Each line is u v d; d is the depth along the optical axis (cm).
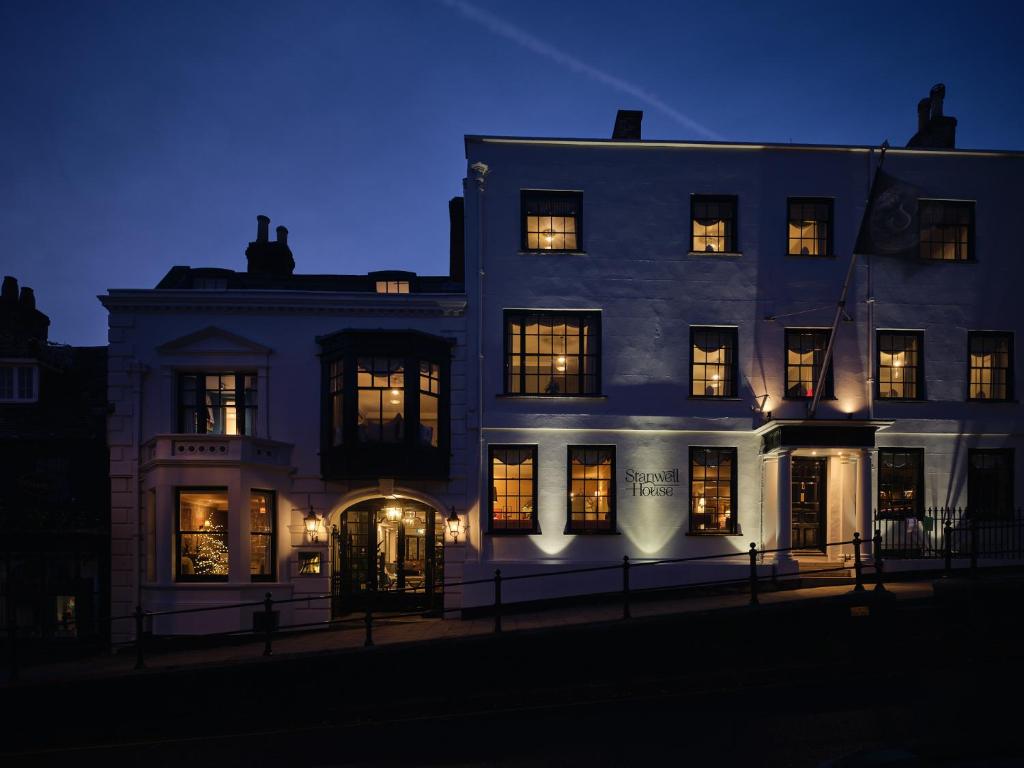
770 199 1819
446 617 1686
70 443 1736
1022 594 1280
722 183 1819
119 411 1708
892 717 969
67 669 1402
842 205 1820
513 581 1702
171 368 1733
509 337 1784
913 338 1819
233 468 1617
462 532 1716
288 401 1742
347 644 1390
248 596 1617
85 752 1089
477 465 1733
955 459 1780
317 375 1750
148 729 1191
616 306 1789
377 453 1667
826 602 1273
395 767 916
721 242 1825
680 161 1822
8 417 1770
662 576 1700
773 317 1789
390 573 1758
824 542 1766
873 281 1808
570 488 1755
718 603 1538
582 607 1655
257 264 2175
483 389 1758
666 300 1794
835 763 664
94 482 1727
